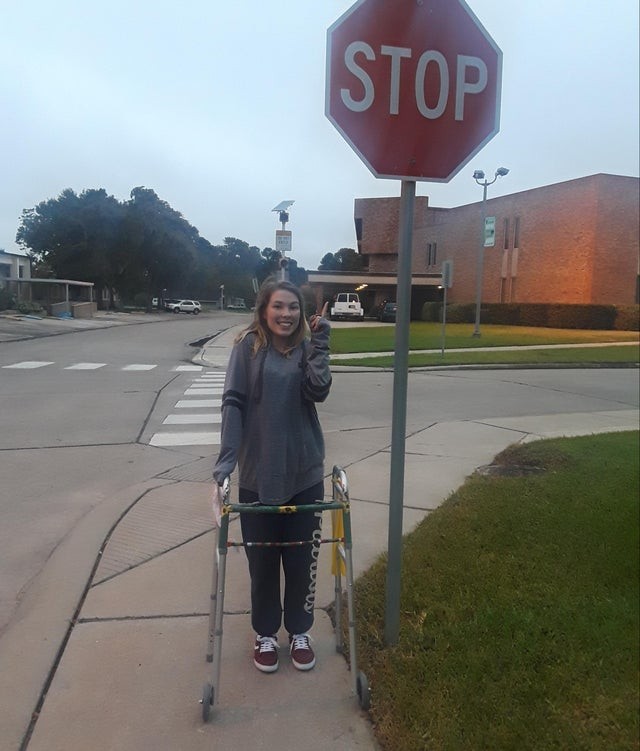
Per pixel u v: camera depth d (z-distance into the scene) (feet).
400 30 9.02
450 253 143.43
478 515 15.51
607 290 106.42
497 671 9.25
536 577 12.32
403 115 9.13
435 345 74.13
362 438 25.76
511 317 113.60
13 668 9.44
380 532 14.93
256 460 9.12
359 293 164.76
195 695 8.90
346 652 9.99
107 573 12.69
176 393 37.91
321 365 9.08
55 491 18.94
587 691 8.87
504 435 26.63
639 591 11.88
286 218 60.13
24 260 178.91
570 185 107.96
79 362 55.42
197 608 11.30
